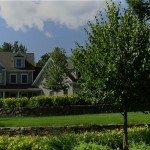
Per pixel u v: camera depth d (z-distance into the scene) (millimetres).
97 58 11859
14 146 10250
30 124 19156
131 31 11766
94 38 12250
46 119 21859
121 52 11555
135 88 11508
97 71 11836
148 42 11750
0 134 17594
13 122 20250
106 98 11758
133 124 17766
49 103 32000
